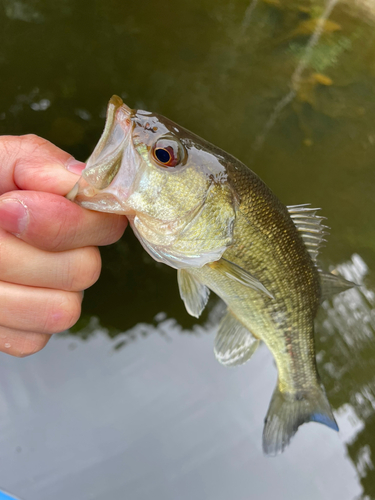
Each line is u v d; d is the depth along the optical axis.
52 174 0.18
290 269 0.23
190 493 0.30
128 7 0.57
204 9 0.60
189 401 0.34
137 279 0.37
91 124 0.44
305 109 0.53
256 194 0.21
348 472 0.33
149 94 0.49
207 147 0.20
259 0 0.65
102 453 0.30
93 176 0.18
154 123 0.19
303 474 0.32
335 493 0.32
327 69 0.59
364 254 0.43
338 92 0.57
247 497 0.31
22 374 0.31
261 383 0.36
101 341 0.34
